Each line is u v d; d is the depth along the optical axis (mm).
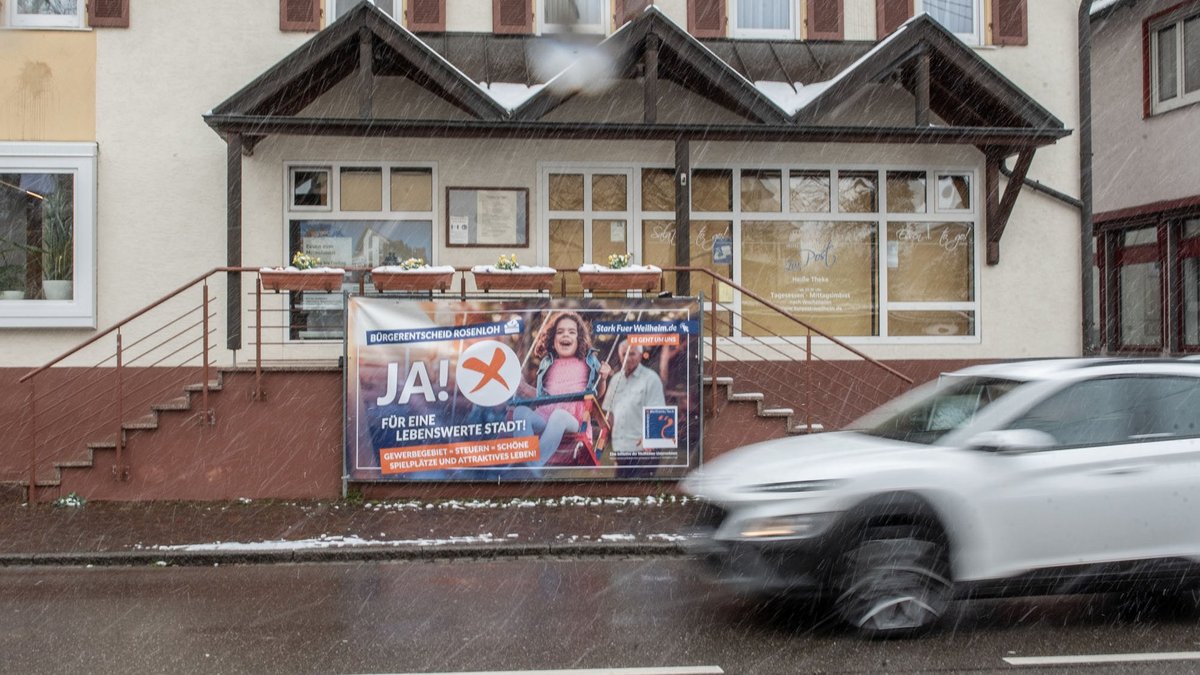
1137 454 5934
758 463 6203
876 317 12742
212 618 6516
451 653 5668
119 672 5391
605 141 12422
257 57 12156
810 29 12930
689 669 5328
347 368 10273
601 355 10477
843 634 5945
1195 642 5793
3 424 11625
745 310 12586
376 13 10898
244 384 10406
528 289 10781
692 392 10562
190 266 12000
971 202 12875
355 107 12195
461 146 12289
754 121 11641
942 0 13117
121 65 11984
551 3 12859
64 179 11906
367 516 9609
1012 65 13102
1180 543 5902
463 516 9602
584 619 6391
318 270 10320
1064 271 12984
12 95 11891
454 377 10344
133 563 8203
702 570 6168
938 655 5520
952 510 5707
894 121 12820
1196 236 16391
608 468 10461
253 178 12039
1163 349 16906
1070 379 6125
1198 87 16156
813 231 12703
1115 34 17953
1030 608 6531
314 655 5660
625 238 12477
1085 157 12906
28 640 6027
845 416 12477
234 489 10367
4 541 8656
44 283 11820
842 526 5637
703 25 12828
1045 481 5805
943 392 6824
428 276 10453
